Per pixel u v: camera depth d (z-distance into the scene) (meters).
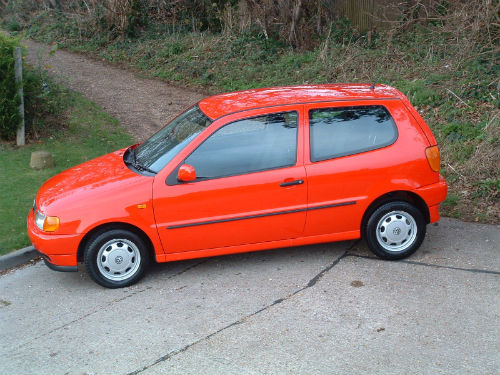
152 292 5.39
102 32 18.48
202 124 5.63
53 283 5.73
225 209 5.42
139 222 5.31
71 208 5.25
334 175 5.53
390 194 5.75
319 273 5.63
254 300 5.14
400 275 5.53
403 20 14.52
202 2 18.31
